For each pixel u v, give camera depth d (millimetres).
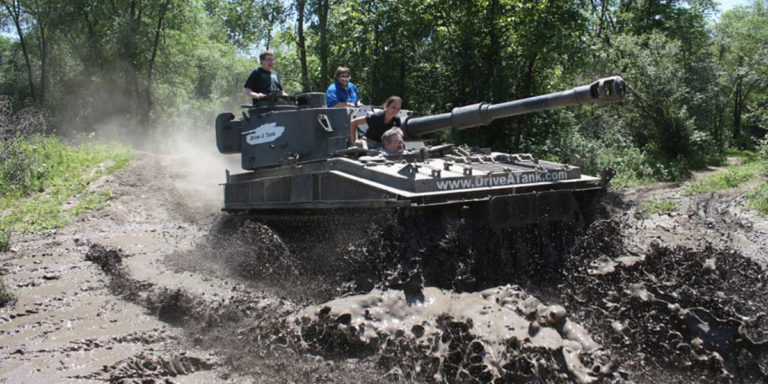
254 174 9297
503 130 24922
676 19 37906
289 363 5508
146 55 36406
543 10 23703
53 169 18172
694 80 33781
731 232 10391
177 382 5371
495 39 25609
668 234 8500
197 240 10945
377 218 6691
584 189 8289
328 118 8344
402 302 5859
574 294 6191
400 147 8352
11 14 39438
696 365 5133
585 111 28594
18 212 15172
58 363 5766
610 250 7453
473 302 5695
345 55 29016
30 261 10750
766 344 5234
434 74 27047
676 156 27031
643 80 27344
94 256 10586
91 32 37094
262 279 7719
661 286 5766
